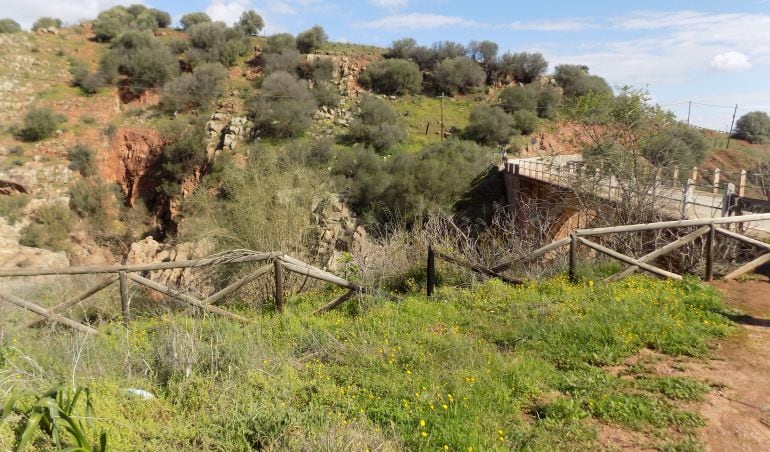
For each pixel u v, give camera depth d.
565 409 4.38
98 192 36.12
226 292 7.68
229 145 37.53
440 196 27.56
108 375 4.79
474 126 44.88
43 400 3.23
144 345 5.88
